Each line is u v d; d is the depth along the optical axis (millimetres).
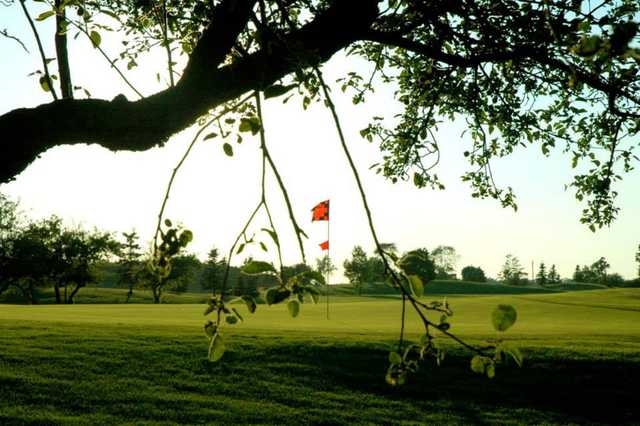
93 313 27422
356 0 2754
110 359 14258
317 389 13344
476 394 13398
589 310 37938
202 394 12633
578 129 6414
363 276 101188
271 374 14047
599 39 1394
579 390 13734
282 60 2633
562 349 15914
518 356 1462
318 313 32312
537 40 3436
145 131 2523
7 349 14484
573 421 12180
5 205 75188
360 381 13930
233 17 2590
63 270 78875
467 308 35875
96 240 81062
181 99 2562
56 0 2613
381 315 30844
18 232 77750
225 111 1797
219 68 2631
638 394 13578
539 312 36375
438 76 5562
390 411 12289
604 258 177000
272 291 1520
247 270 1526
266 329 18672
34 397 11672
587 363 15000
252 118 1775
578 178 6480
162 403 11930
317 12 3016
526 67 5363
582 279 180375
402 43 3324
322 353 15531
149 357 14594
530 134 6586
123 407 11586
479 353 1487
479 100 5609
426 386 13672
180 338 16344
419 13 3541
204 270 78812
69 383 12516
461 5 3334
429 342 1532
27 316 22766
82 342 15492
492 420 12000
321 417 11766
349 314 31719
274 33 2029
